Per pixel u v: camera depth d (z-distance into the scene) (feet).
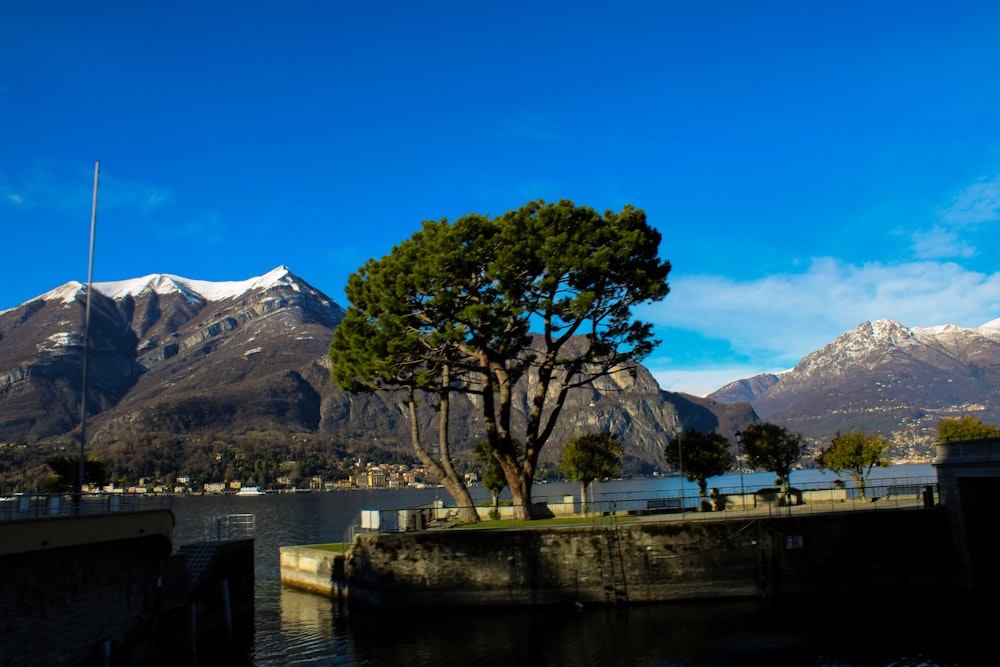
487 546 127.75
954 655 98.99
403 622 123.44
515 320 143.33
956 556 129.59
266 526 394.93
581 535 127.75
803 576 128.16
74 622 83.76
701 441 189.26
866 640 105.91
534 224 140.87
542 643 108.17
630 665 97.76
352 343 151.33
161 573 103.19
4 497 79.56
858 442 223.51
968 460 126.41
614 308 148.05
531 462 152.15
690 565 127.54
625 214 146.30
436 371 158.92
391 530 145.48
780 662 98.02
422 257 140.26
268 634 124.26
